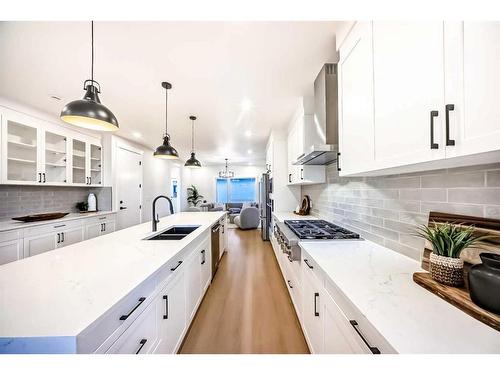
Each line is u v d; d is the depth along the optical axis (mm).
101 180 4340
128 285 951
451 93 663
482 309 682
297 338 1762
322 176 2668
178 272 1571
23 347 625
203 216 3605
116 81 2281
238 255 4070
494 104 545
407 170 1154
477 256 856
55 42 1647
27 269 1134
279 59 1898
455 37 649
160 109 3119
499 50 536
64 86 2359
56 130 3312
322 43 1687
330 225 2281
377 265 1172
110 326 800
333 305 1030
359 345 765
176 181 8492
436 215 1069
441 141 698
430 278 925
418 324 655
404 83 872
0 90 2447
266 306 2252
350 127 1354
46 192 3457
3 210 2873
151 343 1140
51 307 768
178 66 2004
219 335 1808
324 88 1910
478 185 889
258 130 4277
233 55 1841
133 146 5227
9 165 2852
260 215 6352
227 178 9688
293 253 1749
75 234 3322
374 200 1630
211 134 4621
